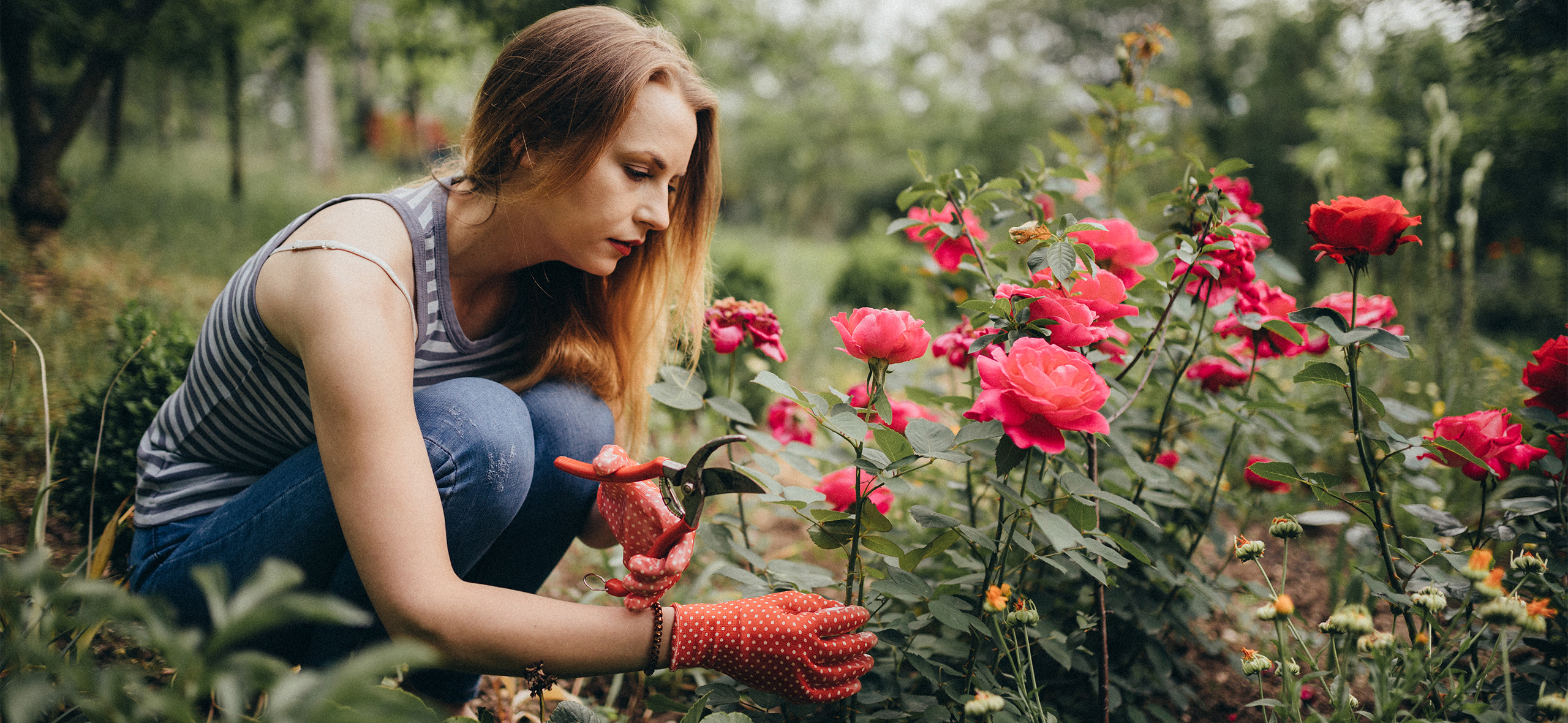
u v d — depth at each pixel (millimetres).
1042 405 965
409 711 786
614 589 1042
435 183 1225
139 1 6051
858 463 1070
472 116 1214
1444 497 2061
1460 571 980
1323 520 1294
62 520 1929
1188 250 1285
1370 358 3102
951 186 1583
